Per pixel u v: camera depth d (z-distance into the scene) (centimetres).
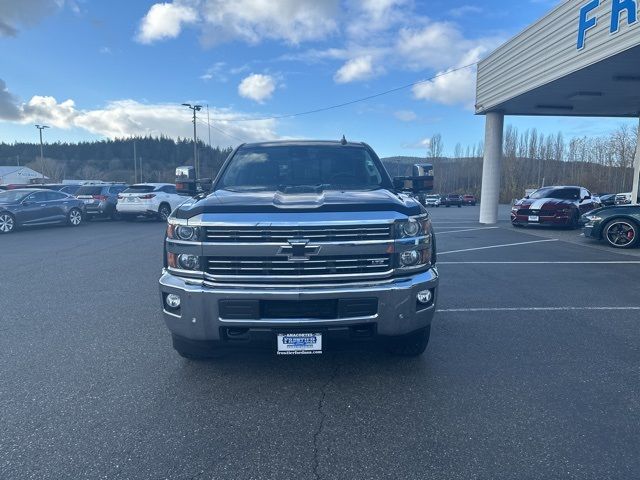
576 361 400
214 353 396
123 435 287
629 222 1092
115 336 473
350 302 326
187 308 334
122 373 381
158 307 585
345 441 280
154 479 244
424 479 243
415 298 340
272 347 341
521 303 593
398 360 404
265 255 327
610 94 1480
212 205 343
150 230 1609
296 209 333
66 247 1157
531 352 422
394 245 335
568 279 742
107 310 571
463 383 358
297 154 507
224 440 282
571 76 1234
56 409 320
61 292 667
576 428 291
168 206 1981
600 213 1132
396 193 419
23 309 575
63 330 493
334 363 400
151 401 332
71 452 268
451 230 1622
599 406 320
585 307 573
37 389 351
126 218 1995
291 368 390
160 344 450
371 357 412
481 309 564
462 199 6612
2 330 493
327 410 319
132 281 743
